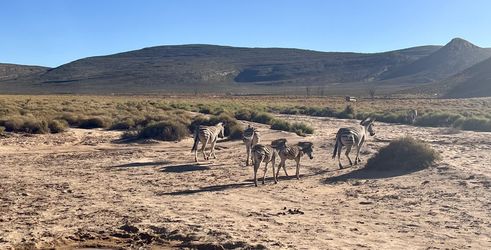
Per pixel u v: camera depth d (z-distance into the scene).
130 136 32.84
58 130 34.03
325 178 18.05
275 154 17.42
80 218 13.00
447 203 13.52
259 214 13.02
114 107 57.66
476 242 10.24
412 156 18.53
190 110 56.97
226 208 13.80
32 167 21.69
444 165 18.27
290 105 84.19
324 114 60.59
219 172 19.83
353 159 21.97
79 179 18.72
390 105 83.62
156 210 13.68
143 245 10.84
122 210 13.75
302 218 12.55
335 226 11.72
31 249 10.59
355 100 108.38
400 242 10.39
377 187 16.00
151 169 20.83
